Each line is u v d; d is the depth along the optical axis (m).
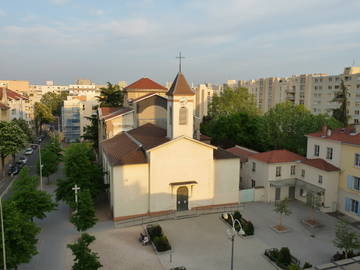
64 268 22.95
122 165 30.88
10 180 49.00
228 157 35.12
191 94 33.16
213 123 70.62
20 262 19.64
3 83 129.88
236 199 35.84
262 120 58.00
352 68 82.19
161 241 25.67
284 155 39.34
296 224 31.41
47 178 49.41
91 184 33.53
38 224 30.98
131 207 31.66
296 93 96.19
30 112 111.50
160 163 32.09
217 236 28.53
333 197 34.88
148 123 45.34
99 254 25.03
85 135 64.62
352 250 24.64
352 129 37.09
